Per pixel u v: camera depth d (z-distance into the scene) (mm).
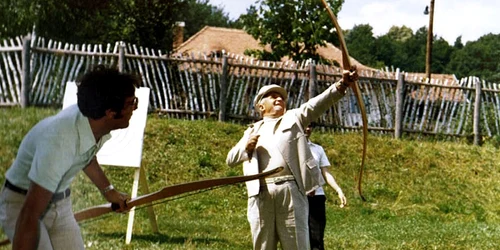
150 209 8117
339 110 15641
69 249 3342
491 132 17031
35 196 3004
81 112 3154
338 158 14133
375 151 14656
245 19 21938
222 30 32250
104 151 7605
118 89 3148
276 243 5188
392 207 12703
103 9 10617
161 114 14617
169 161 12508
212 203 11352
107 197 3805
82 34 9453
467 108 16875
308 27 20812
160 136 13203
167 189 4012
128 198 3865
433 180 14000
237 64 14938
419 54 67812
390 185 13547
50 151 3021
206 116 14898
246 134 5312
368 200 12812
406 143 15352
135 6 15938
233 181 4281
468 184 14125
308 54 21234
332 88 5184
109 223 8312
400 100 16141
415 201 13086
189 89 14773
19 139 3240
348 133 15461
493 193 13906
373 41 68500
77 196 4230
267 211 5102
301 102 15422
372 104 16094
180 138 13312
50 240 3291
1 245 3186
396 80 16203
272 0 21188
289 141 5121
